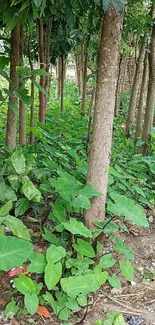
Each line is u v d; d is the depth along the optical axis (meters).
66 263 2.30
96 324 2.00
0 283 2.31
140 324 2.14
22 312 2.11
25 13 2.45
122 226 2.81
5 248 1.97
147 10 5.14
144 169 4.19
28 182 2.53
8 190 2.62
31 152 3.67
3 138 4.55
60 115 6.62
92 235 2.42
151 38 4.48
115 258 2.75
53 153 3.71
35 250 2.60
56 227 2.47
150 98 4.63
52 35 5.43
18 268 2.35
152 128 5.06
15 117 3.31
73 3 2.59
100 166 2.38
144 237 3.18
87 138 4.82
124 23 4.60
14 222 2.30
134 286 2.50
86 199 2.35
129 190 3.59
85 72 5.29
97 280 2.17
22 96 2.85
